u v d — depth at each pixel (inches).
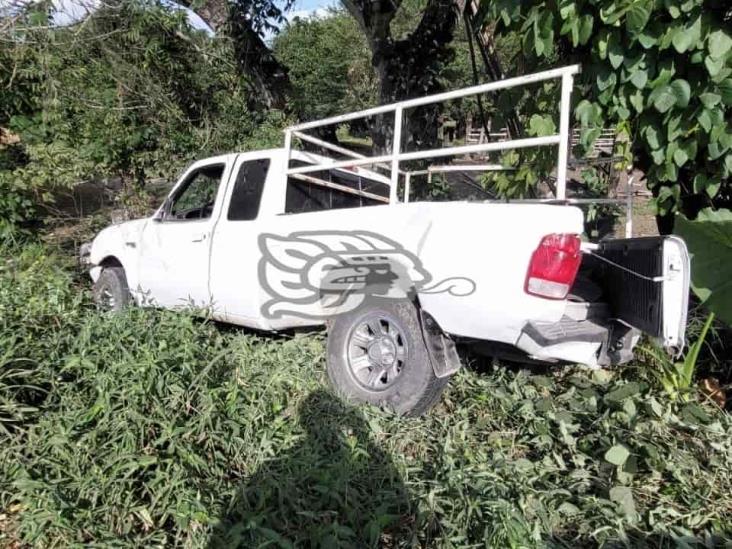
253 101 384.5
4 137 303.1
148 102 327.0
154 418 106.7
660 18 128.1
